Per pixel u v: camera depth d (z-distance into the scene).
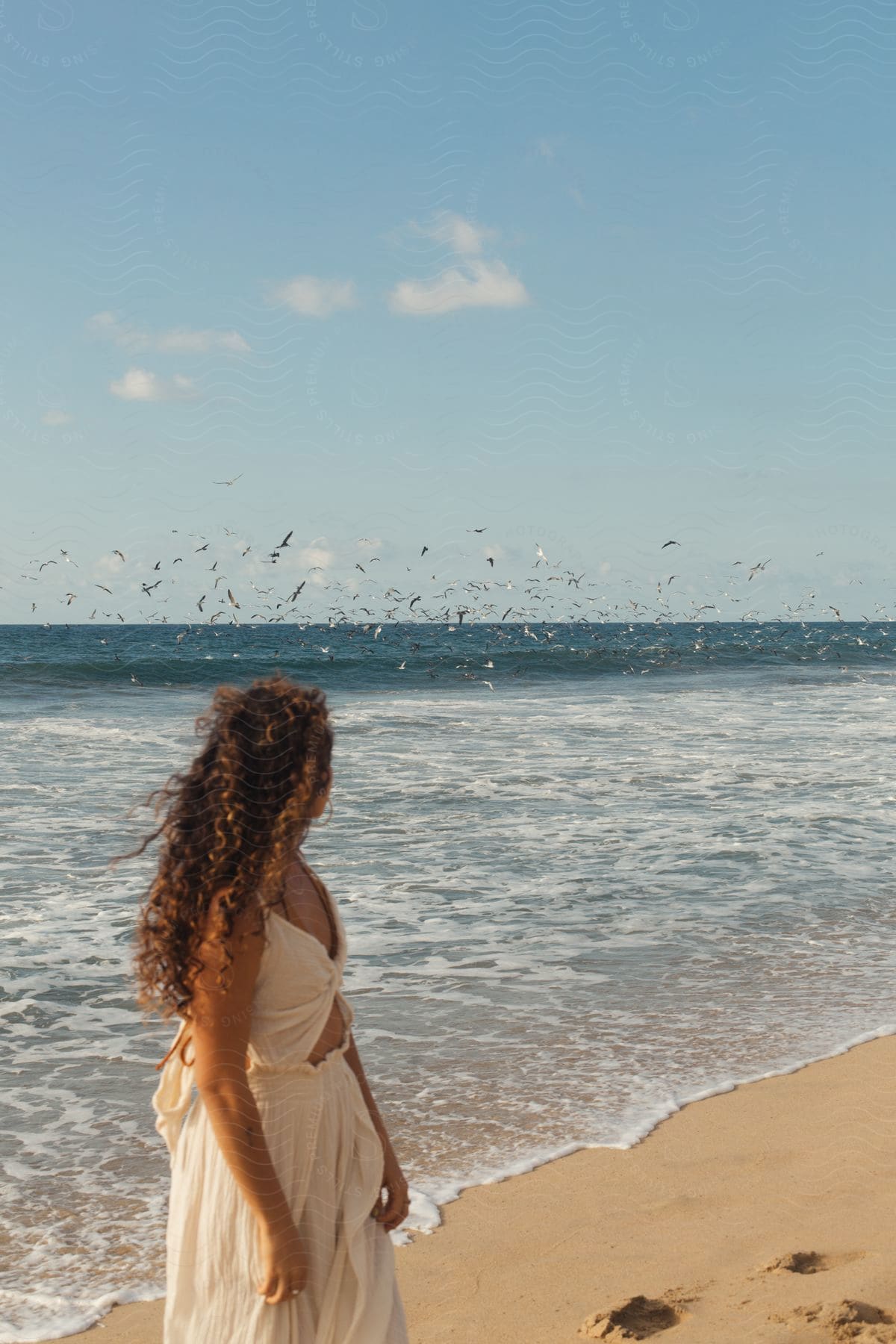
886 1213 3.72
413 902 8.05
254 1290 1.94
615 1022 5.73
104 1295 3.30
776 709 24.55
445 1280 3.37
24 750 16.08
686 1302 3.17
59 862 9.07
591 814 11.53
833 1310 3.00
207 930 1.92
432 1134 4.40
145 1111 4.61
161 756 15.51
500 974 6.47
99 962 6.55
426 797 12.42
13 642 46.97
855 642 57.53
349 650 42.31
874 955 6.97
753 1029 5.66
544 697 27.50
